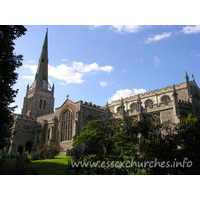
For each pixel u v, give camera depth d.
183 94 48.25
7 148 59.78
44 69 105.00
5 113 20.72
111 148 28.20
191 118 29.92
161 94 52.75
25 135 63.12
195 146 13.20
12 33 22.73
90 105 52.19
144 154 14.82
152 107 38.25
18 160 21.36
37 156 36.75
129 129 24.86
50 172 21.09
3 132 22.95
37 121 65.81
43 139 59.09
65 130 51.94
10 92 21.22
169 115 35.44
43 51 107.69
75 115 49.62
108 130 31.05
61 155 46.78
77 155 16.30
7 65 21.97
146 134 23.91
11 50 22.41
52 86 101.50
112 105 63.38
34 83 99.69
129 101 59.47
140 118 38.75
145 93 56.28
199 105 48.97
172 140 14.08
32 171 17.83
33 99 91.69
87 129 32.81
